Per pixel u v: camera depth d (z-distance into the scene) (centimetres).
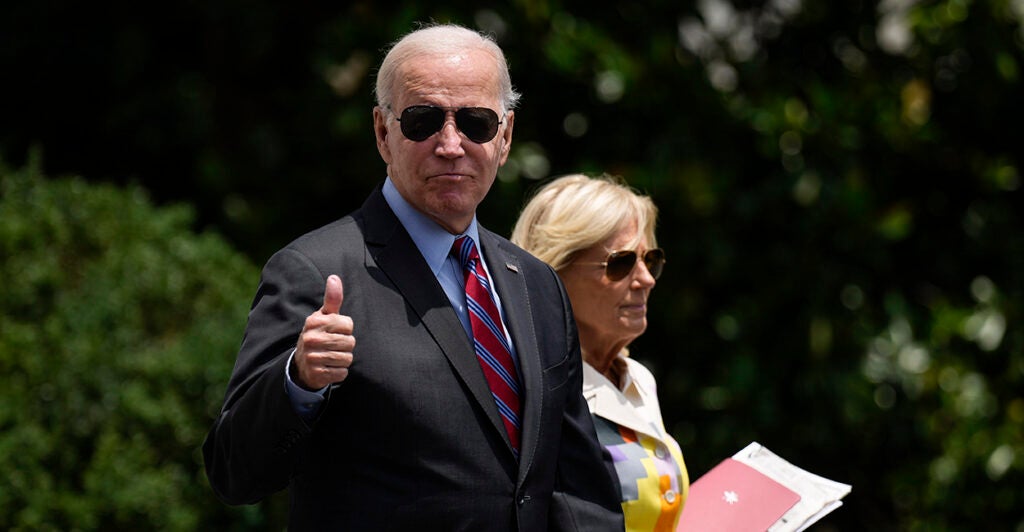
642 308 1171
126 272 1788
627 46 2422
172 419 1681
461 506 827
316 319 757
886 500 2514
